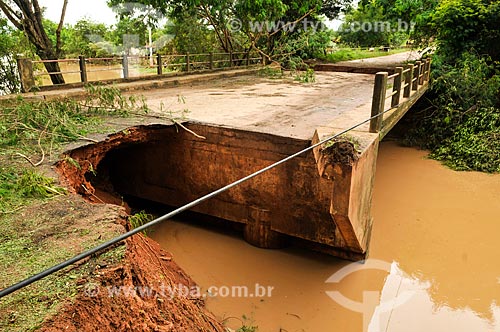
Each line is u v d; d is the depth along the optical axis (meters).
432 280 5.23
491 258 5.79
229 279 4.91
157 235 5.82
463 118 11.10
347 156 4.30
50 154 4.33
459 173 9.40
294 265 5.21
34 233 2.80
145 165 6.27
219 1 12.95
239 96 8.84
